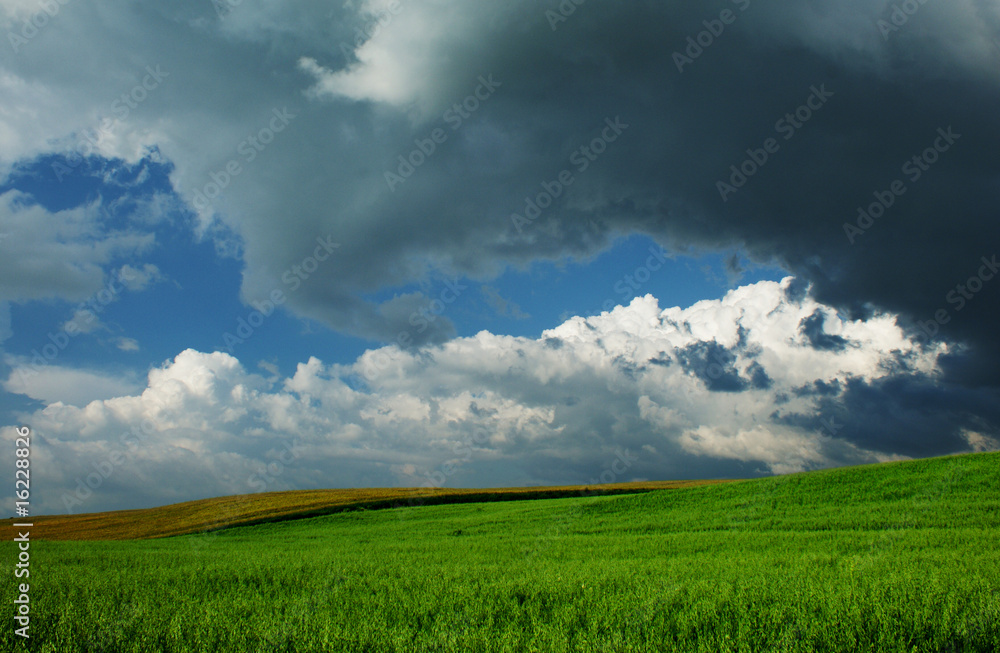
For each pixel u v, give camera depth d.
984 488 35.06
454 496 66.69
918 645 7.96
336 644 8.26
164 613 10.32
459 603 10.82
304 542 30.89
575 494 70.31
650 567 14.84
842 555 17.17
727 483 47.28
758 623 8.76
